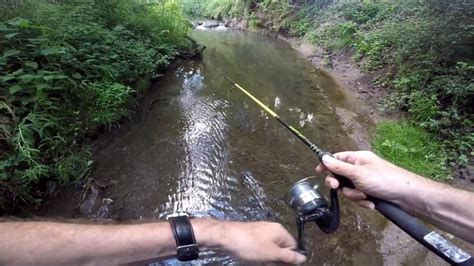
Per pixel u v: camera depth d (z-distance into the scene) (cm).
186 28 867
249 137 445
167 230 74
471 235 99
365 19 873
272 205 322
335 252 270
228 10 1659
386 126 462
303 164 387
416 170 364
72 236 69
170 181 352
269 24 1342
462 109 436
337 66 785
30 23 383
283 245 78
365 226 297
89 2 574
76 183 335
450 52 485
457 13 488
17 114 326
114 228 73
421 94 484
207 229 76
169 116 494
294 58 913
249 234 76
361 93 610
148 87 577
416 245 275
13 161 292
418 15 625
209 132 453
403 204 104
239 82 674
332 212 109
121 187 338
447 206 100
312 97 602
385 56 664
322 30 988
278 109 542
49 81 369
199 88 618
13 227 69
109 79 463
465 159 362
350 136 454
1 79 311
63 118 370
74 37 455
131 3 704
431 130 432
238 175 366
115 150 397
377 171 106
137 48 578
